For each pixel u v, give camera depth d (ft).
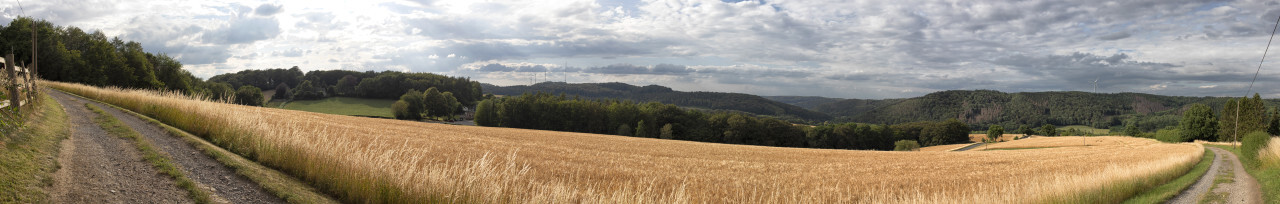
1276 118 258.57
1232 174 72.18
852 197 47.37
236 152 34.24
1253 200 47.88
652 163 69.00
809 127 348.59
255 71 444.14
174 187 23.49
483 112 318.65
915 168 77.87
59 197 19.35
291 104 352.49
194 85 270.26
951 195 49.47
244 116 43.21
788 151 116.06
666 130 310.04
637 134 304.30
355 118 140.26
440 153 57.62
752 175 61.00
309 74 470.39
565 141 111.34
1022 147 263.29
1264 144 90.02
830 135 341.82
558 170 52.80
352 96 392.47
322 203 25.17
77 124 39.75
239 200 23.22
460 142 81.46
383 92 396.37
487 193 25.99
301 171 29.71
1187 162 83.66
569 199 30.12
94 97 75.10
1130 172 55.42
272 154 31.86
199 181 25.12
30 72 47.60
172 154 30.30
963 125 368.89
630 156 79.36
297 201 24.52
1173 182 59.88
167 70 236.43
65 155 26.35
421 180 26.03
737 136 318.86
